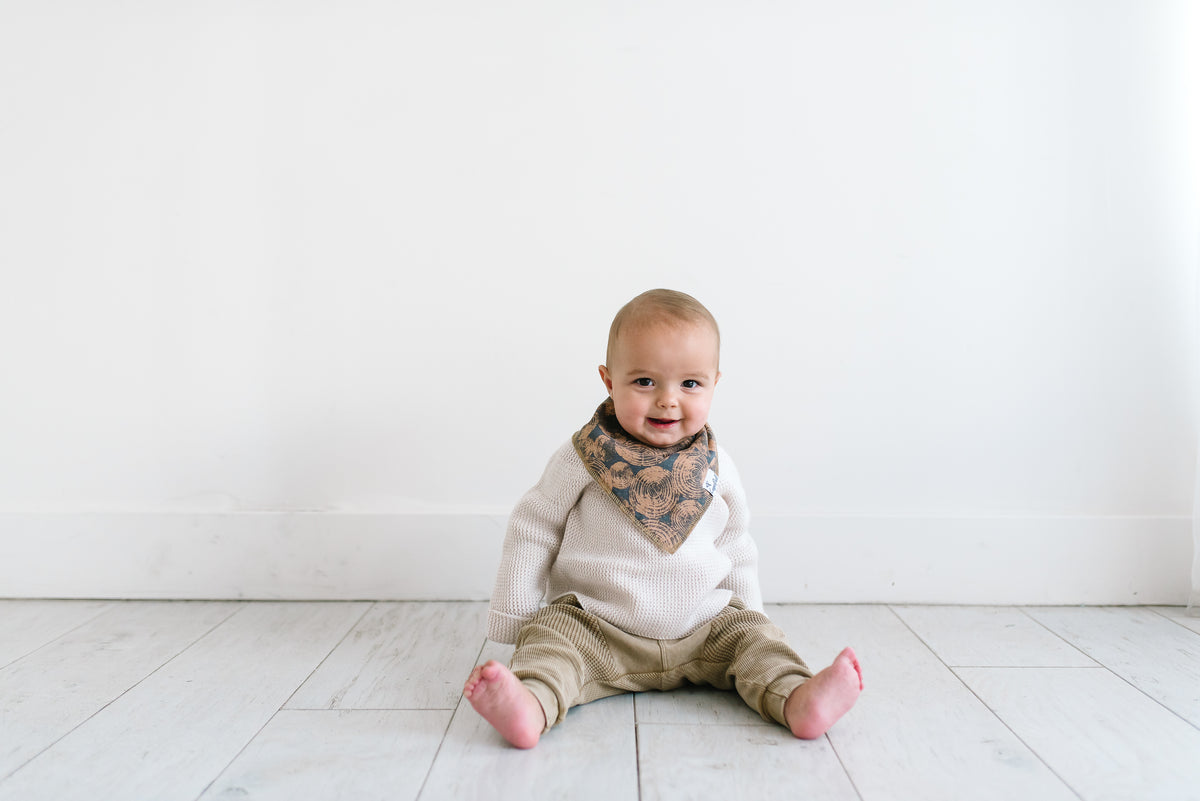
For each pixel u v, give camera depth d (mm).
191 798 853
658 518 1170
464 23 1601
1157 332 1598
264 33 1602
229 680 1196
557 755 963
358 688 1170
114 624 1463
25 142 1598
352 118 1602
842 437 1600
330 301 1604
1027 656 1314
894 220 1600
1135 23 1596
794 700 1006
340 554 1601
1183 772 922
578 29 1602
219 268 1602
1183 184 1599
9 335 1599
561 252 1600
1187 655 1320
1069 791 879
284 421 1606
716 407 1600
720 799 860
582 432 1241
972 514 1603
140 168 1601
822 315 1604
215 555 1600
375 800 851
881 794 872
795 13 1601
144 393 1603
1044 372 1601
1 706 1094
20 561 1602
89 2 1599
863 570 1601
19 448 1600
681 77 1600
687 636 1173
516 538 1238
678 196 1600
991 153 1601
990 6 1600
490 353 1604
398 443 1610
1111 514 1603
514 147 1603
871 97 1600
